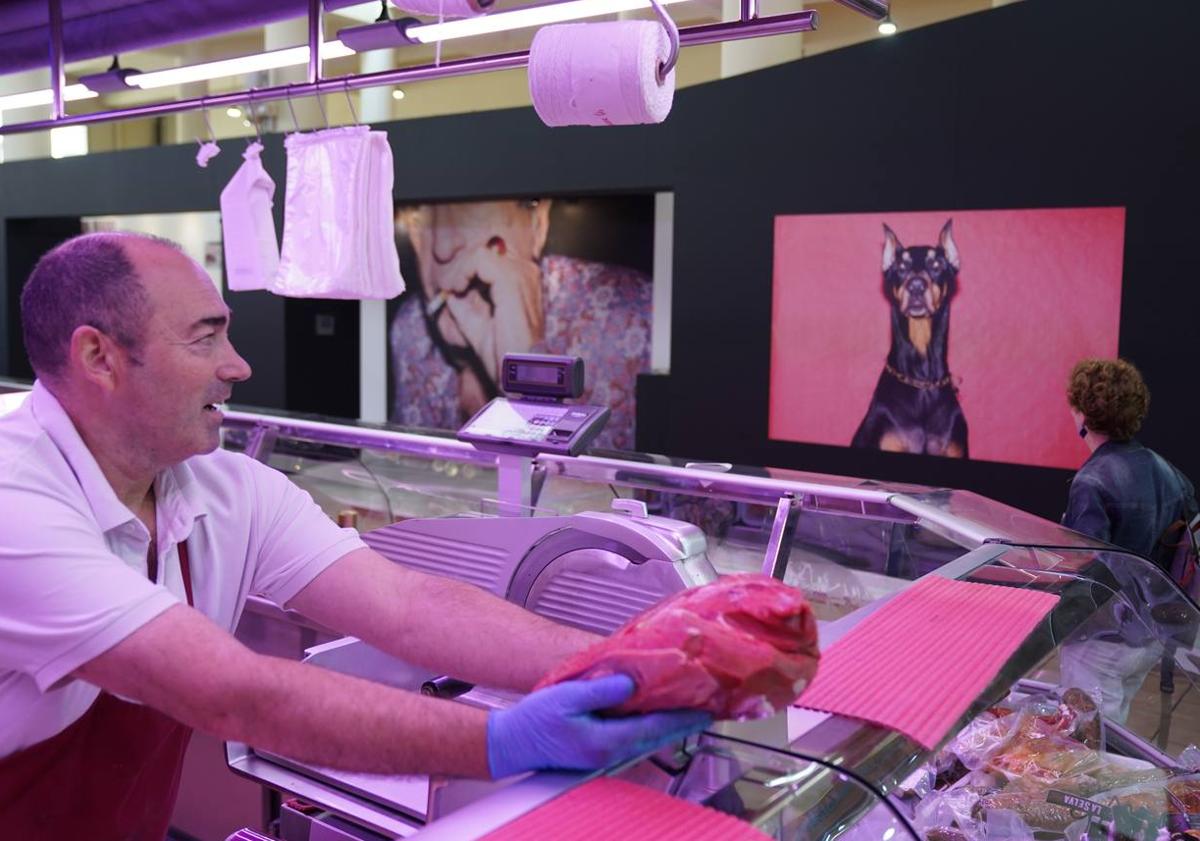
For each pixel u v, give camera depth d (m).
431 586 1.33
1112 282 4.82
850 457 5.90
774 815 0.78
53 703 1.20
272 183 4.04
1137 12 4.61
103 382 1.18
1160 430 4.71
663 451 7.76
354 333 10.62
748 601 0.79
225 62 3.96
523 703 0.84
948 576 1.41
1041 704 1.25
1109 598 1.40
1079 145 4.86
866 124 5.66
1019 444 5.22
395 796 1.66
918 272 5.52
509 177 7.70
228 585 1.38
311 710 0.95
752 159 6.22
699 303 6.59
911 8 8.46
